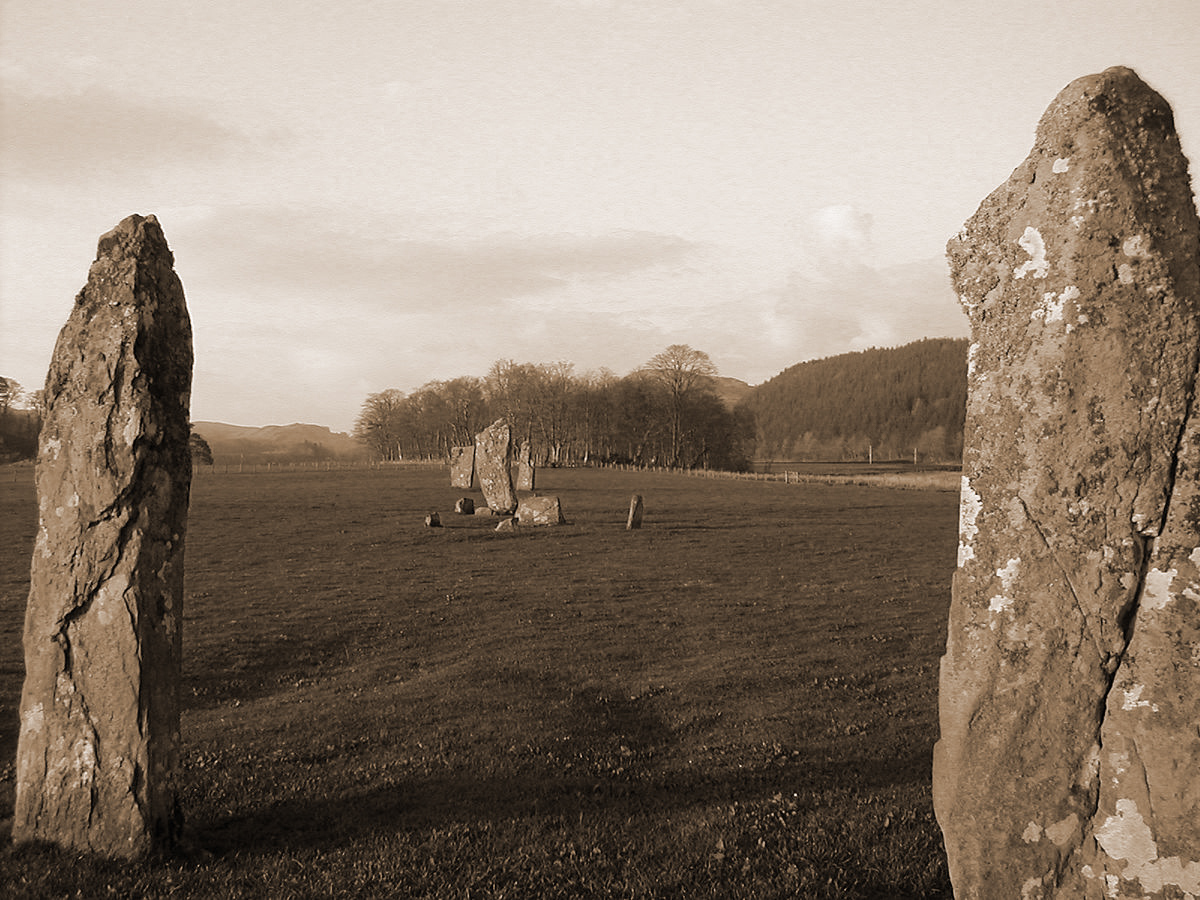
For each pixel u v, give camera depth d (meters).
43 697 7.30
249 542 36.56
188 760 10.92
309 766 10.72
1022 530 4.95
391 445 160.25
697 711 13.66
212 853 7.58
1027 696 4.88
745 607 23.41
